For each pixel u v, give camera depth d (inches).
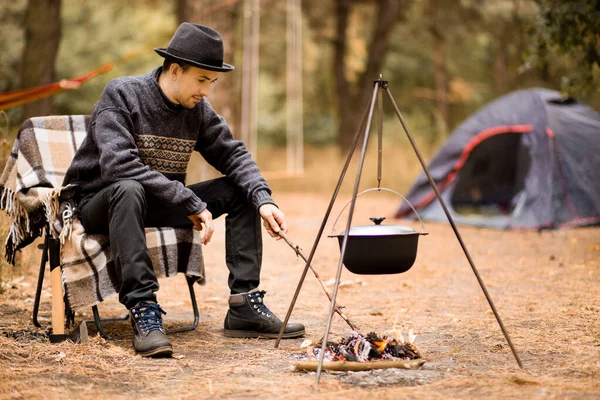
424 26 891.4
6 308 161.2
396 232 110.7
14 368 110.0
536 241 287.3
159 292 189.3
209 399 96.3
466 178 381.4
